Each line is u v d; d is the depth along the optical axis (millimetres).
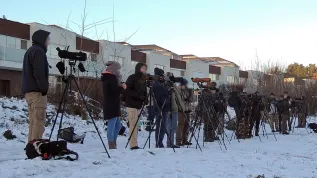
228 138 13250
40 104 6180
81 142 9594
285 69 45156
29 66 6133
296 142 12555
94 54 25391
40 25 30188
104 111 7691
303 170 6879
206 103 10469
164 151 7434
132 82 7723
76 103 16750
